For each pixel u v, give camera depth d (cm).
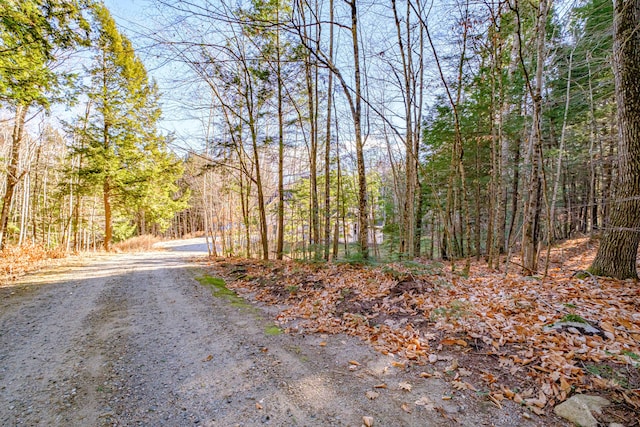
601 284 493
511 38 959
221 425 250
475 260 1226
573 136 1165
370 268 711
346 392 293
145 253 1781
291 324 488
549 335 347
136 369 348
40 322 507
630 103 493
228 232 1761
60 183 1539
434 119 1132
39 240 1959
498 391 277
